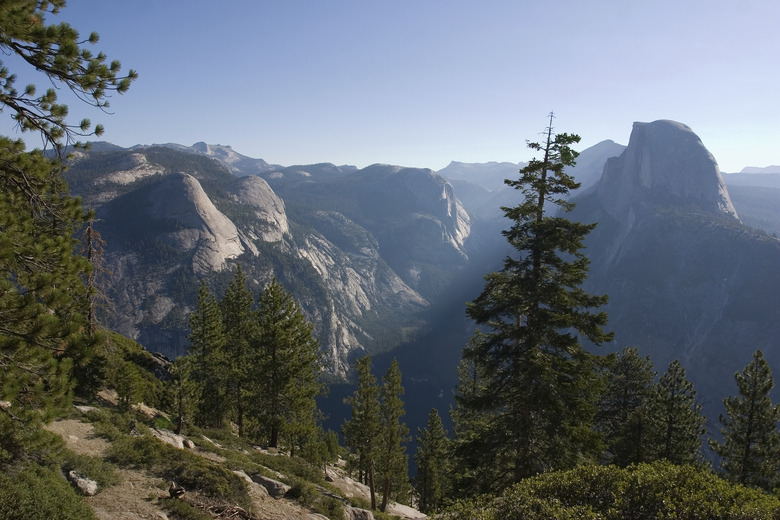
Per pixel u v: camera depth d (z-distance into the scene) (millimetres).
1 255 7016
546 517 9219
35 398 7641
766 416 25922
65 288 8039
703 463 29469
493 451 17031
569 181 16250
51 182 9250
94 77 8047
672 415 29000
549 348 18219
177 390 25062
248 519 13688
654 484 9617
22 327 7344
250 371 31422
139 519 11398
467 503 10414
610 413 31344
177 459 15828
